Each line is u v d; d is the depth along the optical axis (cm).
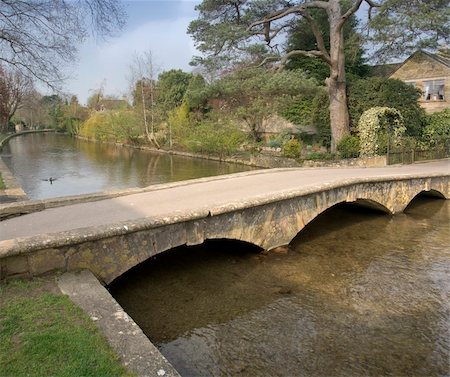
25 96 3772
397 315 575
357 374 443
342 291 646
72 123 5878
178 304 591
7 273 464
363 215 1155
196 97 2170
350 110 2167
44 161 2708
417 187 1230
